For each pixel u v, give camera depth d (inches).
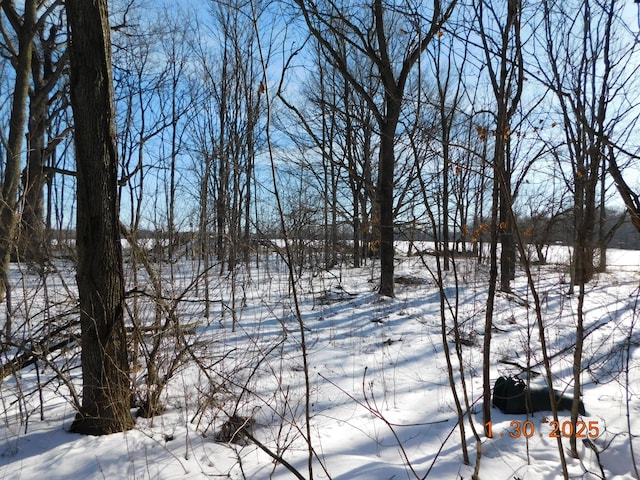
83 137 116.1
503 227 111.9
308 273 401.7
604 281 414.3
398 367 191.3
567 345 215.5
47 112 500.1
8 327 129.6
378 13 306.5
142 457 109.5
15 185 307.1
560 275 317.4
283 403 142.9
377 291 369.7
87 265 118.4
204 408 125.5
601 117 94.2
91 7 113.1
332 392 161.8
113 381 120.9
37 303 175.2
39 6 365.7
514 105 113.9
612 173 92.8
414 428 134.4
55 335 137.3
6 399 142.9
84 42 113.7
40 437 117.5
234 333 233.3
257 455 115.3
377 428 134.6
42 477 100.5
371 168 432.1
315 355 205.5
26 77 339.0
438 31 105.2
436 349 215.5
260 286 371.6
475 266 395.2
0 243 132.8
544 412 139.6
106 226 119.6
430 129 113.2
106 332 119.7
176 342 141.3
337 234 525.3
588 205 101.4
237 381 159.3
